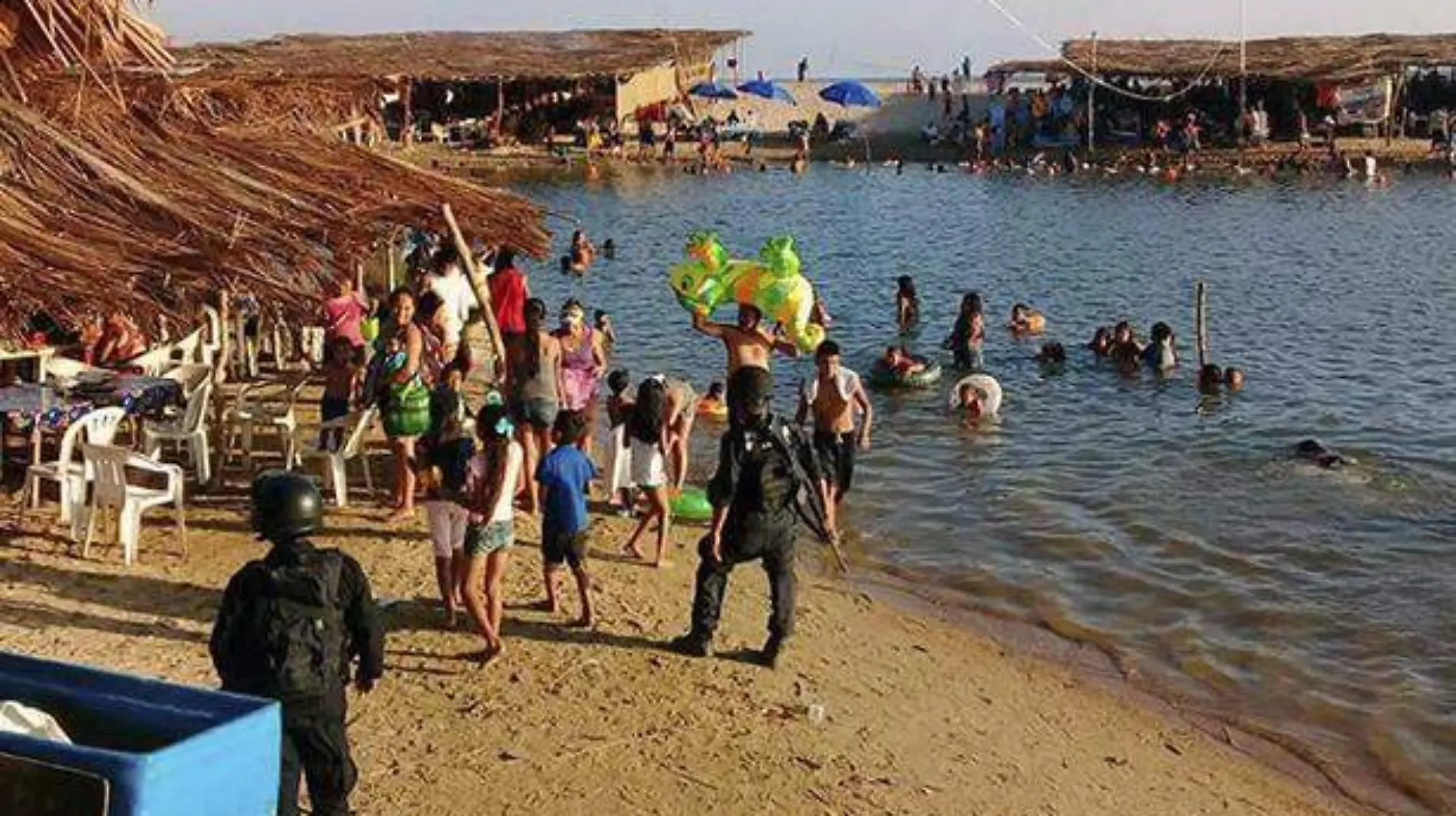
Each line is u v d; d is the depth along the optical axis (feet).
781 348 50.75
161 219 34.17
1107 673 38.45
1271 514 51.49
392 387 42.14
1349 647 40.19
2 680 19.56
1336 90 187.52
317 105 55.67
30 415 39.63
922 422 64.39
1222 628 41.45
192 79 45.50
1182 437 62.28
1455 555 47.34
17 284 28.17
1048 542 48.32
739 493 33.53
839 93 209.97
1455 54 183.73
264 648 20.95
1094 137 197.57
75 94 38.52
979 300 75.87
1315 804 31.68
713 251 50.55
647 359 79.20
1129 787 31.35
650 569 40.93
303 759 21.34
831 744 30.76
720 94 213.05
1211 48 200.75
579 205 154.30
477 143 192.95
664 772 28.63
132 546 37.04
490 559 32.65
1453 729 35.47
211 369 45.65
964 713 34.12
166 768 16.94
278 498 21.34
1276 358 79.92
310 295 34.50
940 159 199.31
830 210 151.64
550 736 29.71
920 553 47.11
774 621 34.24
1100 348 78.07
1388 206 148.77
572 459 34.99
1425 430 63.98
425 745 28.89
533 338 44.19
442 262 53.83
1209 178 176.04
